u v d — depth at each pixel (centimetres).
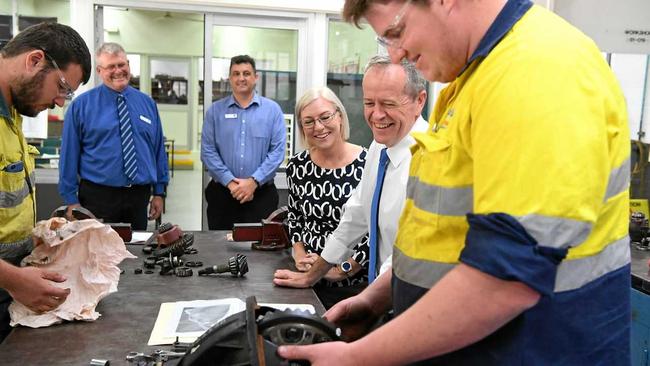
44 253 165
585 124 69
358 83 472
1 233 163
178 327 151
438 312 73
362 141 480
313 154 235
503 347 80
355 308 124
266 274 207
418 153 99
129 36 759
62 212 236
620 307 86
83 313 155
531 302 69
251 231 246
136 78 779
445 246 86
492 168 71
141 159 352
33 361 131
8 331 157
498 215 69
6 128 164
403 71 164
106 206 344
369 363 78
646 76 329
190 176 819
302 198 238
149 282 193
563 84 70
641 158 307
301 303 175
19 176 168
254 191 375
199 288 188
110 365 129
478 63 82
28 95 163
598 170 70
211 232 277
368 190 190
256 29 454
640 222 272
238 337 94
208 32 446
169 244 231
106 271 172
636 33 288
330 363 81
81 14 419
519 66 73
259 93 464
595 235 80
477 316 71
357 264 217
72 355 134
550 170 67
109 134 340
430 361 88
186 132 837
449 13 81
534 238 67
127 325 154
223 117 384
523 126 69
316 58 458
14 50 160
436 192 86
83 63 169
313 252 229
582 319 81
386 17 85
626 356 87
